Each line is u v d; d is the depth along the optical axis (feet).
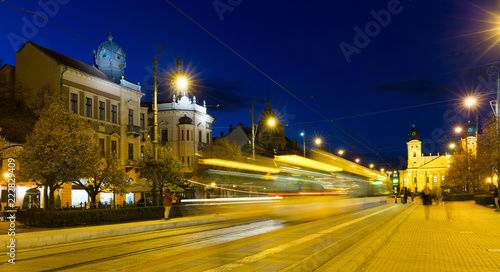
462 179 208.23
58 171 80.59
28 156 79.97
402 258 32.58
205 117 208.95
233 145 164.45
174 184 135.85
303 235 42.32
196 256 30.81
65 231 49.06
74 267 28.40
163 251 36.27
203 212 94.27
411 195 201.05
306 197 90.53
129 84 154.40
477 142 126.82
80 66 136.36
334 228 49.16
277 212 84.58
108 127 141.08
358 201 114.11
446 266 28.94
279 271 22.07
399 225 64.18
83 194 127.34
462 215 86.07
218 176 94.53
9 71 131.03
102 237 50.88
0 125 104.32
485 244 40.29
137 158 154.61
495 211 98.94
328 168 100.78
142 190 115.34
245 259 27.86
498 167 112.88
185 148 191.93
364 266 29.12
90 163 87.15
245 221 72.18
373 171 147.95
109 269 27.22
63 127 82.99
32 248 40.01
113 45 161.99
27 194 106.93
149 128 194.08
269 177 86.74
